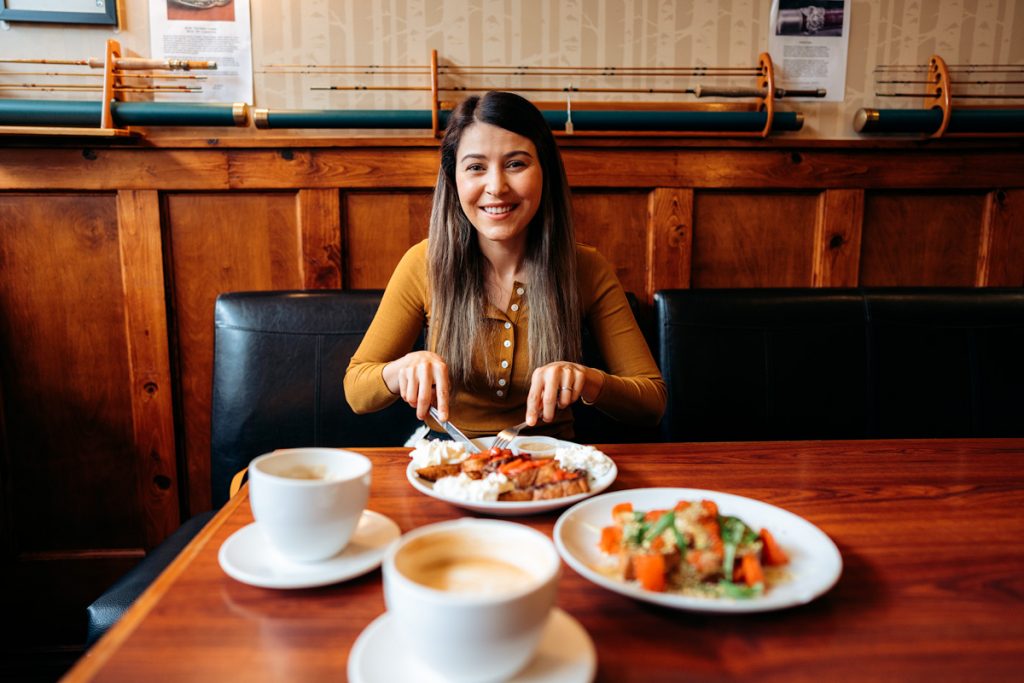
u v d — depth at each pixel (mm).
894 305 1600
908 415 1586
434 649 411
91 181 1710
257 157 1739
